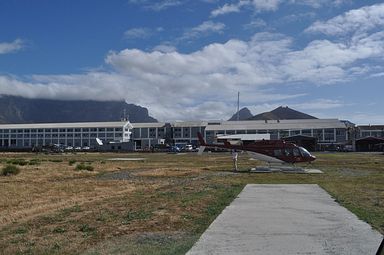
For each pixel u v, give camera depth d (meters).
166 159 64.31
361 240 9.70
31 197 20.02
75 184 26.52
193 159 64.12
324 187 22.95
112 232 11.08
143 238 10.37
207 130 140.88
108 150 115.12
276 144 41.50
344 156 73.38
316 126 131.38
